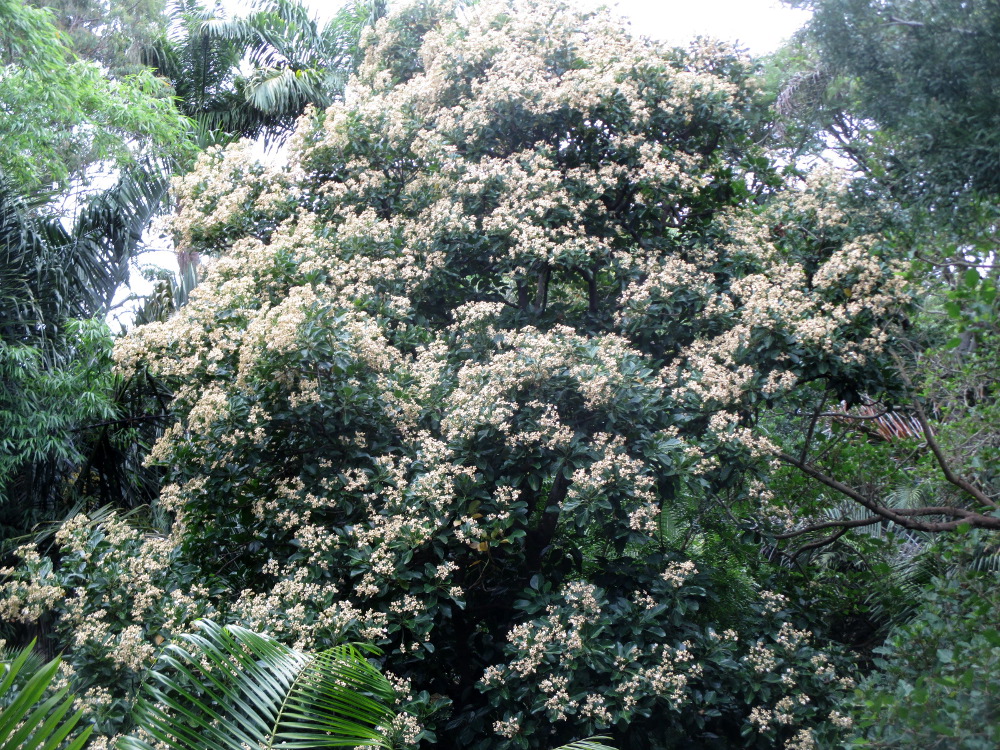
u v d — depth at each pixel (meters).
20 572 4.39
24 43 8.09
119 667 3.99
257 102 11.12
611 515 4.83
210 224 6.34
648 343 5.85
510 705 4.58
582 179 6.09
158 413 8.48
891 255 5.37
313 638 4.07
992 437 4.30
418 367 5.28
